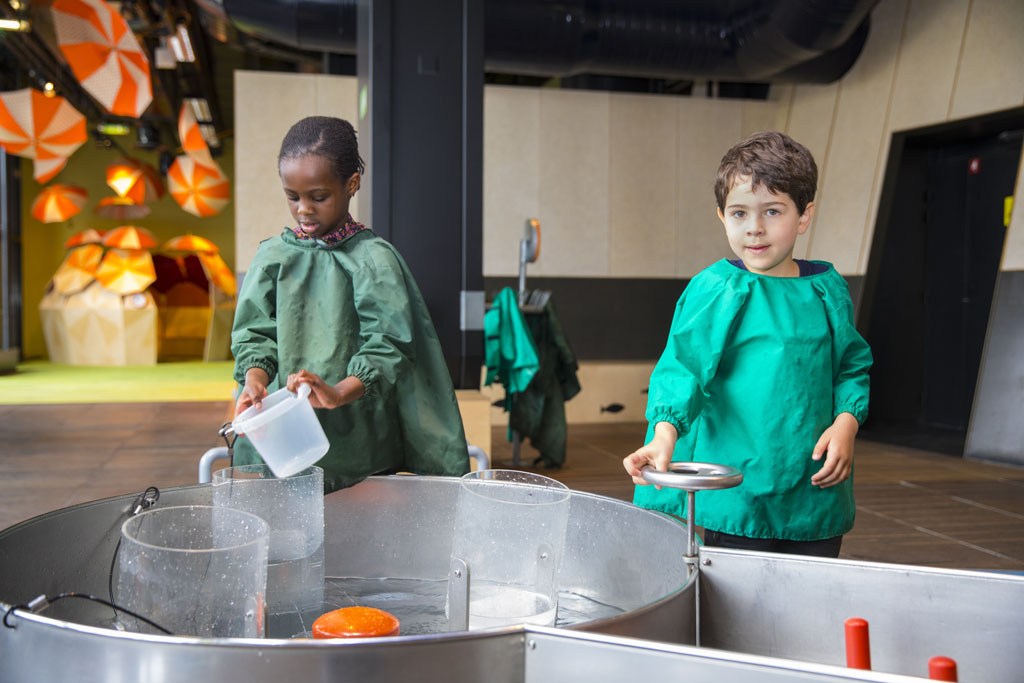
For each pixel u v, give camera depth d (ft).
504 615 2.51
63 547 2.77
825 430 4.22
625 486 14.49
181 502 3.13
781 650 2.59
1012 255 18.53
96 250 39.40
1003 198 21.16
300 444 3.17
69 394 25.93
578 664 1.89
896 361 23.35
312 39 19.08
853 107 23.04
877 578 2.51
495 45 19.30
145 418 21.08
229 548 2.11
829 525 4.23
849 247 22.40
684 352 4.13
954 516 12.80
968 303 22.22
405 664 1.86
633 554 2.96
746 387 4.21
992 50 19.21
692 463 2.77
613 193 25.57
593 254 25.49
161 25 25.98
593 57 19.99
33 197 44.65
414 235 13.62
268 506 2.84
